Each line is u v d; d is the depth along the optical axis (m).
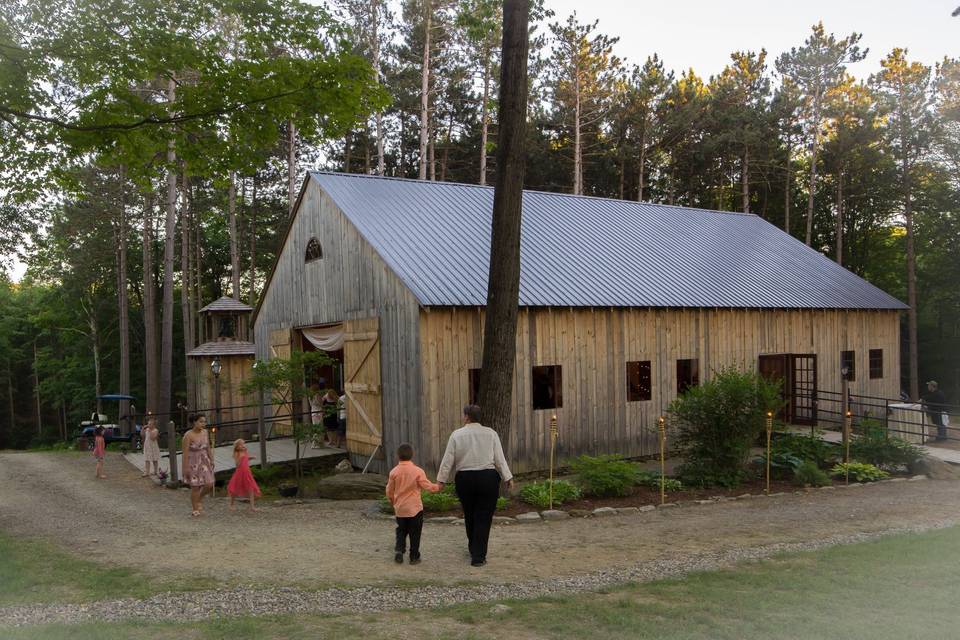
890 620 5.21
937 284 36.22
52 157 11.83
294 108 11.52
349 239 16.36
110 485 15.93
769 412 12.89
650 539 8.80
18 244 29.80
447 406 13.90
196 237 39.00
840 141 35.84
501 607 5.85
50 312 42.94
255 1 10.70
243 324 26.44
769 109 39.66
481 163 34.91
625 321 16.52
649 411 16.81
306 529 10.05
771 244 23.77
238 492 12.30
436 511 10.65
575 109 36.66
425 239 15.97
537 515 10.31
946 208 33.50
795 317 19.78
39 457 22.36
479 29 12.09
